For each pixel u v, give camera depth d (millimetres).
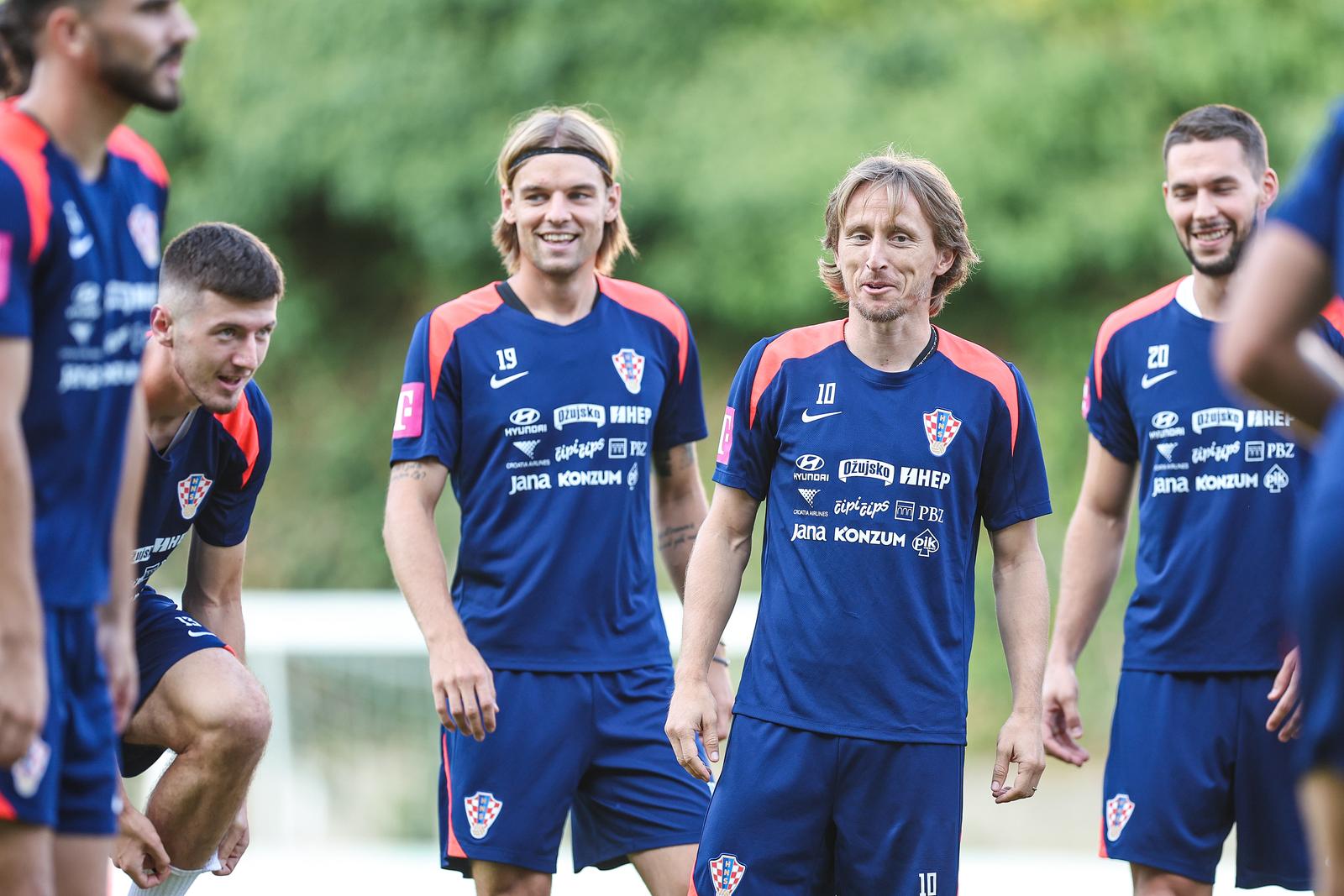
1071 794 38688
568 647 13672
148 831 12297
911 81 43844
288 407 53469
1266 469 13461
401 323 53062
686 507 14711
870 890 11992
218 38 48625
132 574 9570
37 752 8406
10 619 7910
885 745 11875
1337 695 6512
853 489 12008
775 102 43438
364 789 22531
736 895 12039
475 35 46125
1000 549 12562
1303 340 7227
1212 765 13680
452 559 43219
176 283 11570
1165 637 13883
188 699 12383
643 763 13711
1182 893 13836
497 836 13555
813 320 43375
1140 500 14227
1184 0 44000
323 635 22531
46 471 8547
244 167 47969
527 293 14078
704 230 43062
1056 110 43000
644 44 44969
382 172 46156
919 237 11805
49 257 8250
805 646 12000
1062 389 45281
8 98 8602
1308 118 43031
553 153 13750
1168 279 44062
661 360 14328
